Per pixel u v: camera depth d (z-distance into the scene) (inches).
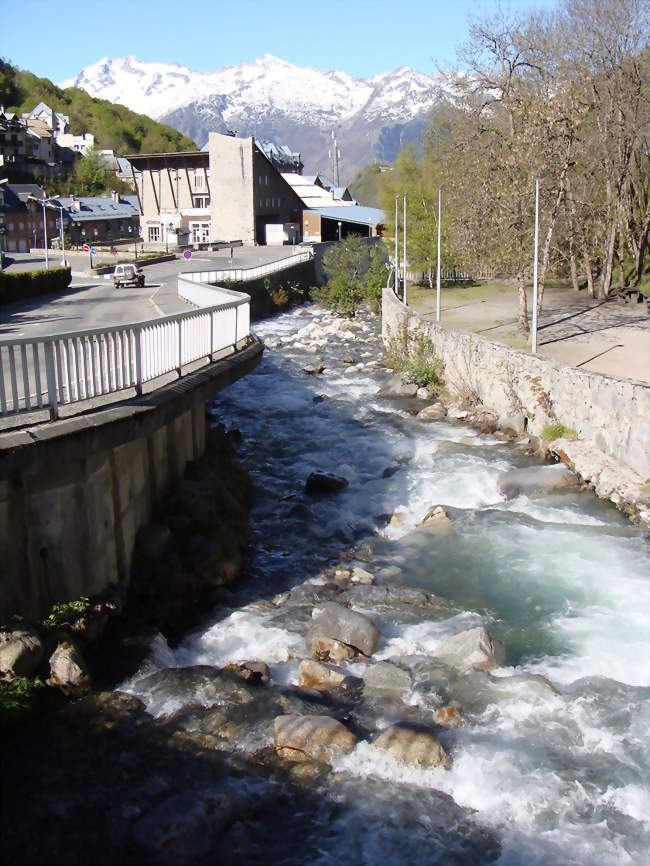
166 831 285.7
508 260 1315.2
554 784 321.7
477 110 1402.6
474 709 369.1
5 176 4377.5
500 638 446.9
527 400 859.4
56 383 377.1
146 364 459.8
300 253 2586.1
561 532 596.7
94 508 407.8
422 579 526.6
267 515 632.4
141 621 425.1
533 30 1568.7
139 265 2431.1
